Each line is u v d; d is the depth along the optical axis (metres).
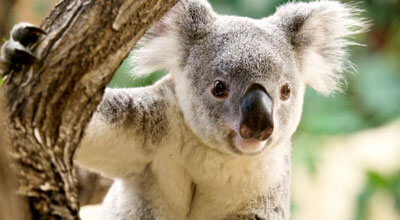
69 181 2.53
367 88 9.12
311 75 4.41
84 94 2.57
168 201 4.04
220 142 3.80
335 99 8.43
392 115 9.18
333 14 4.37
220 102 3.76
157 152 3.94
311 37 4.29
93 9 2.56
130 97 3.83
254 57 3.74
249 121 3.53
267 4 7.94
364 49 9.53
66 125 2.54
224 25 4.07
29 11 7.54
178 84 4.02
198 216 4.17
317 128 7.90
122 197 4.16
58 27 2.57
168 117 3.93
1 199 2.04
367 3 9.70
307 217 7.94
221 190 4.07
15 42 2.51
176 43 4.10
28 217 2.26
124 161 3.93
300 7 4.38
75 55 2.53
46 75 2.50
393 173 7.91
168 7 2.78
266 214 4.15
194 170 4.02
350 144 8.73
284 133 3.97
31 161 2.35
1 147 2.04
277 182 4.23
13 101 2.45
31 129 2.42
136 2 2.62
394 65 9.51
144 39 4.20
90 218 5.62
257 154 3.77
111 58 2.60
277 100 3.79
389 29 9.94
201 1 4.25
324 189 8.27
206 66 3.87
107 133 3.67
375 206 7.93
